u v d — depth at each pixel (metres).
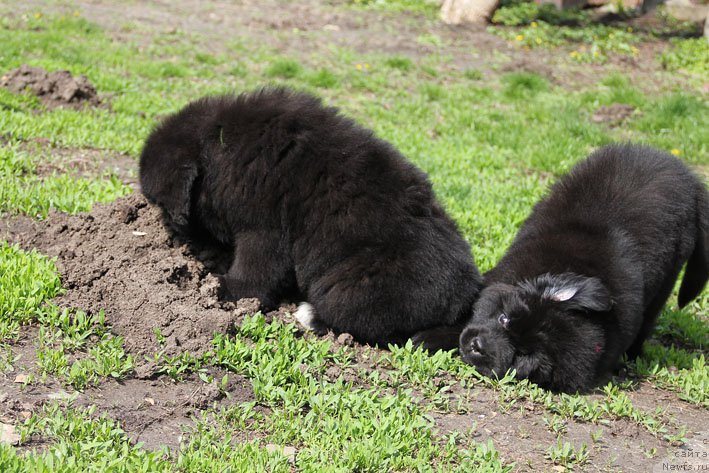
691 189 8.62
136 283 6.98
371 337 7.38
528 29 24.09
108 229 7.83
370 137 7.79
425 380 6.80
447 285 7.38
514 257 8.06
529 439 6.24
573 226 8.13
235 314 7.21
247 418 5.87
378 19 24.31
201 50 18.86
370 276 7.25
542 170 13.64
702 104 17.36
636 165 8.58
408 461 5.54
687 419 7.05
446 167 12.95
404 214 7.39
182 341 6.52
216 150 7.52
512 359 7.14
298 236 7.48
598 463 6.02
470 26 24.34
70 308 6.68
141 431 5.52
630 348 8.43
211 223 7.83
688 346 9.10
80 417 5.32
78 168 10.41
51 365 5.91
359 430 5.79
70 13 20.59
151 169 7.57
